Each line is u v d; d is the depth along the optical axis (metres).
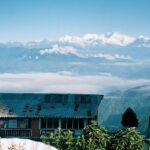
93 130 16.44
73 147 16.31
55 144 16.73
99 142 16.20
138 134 16.47
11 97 42.78
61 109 40.28
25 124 39.75
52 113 39.62
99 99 41.72
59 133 16.97
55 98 42.47
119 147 16.09
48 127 39.59
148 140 18.23
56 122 39.50
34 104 41.53
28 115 39.38
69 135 16.62
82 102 41.38
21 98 42.69
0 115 39.25
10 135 39.50
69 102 41.62
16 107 40.88
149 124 35.09
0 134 39.47
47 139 16.89
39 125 39.62
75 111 39.75
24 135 39.59
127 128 16.58
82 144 16.20
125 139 16.16
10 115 39.38
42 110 40.31
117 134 16.53
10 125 39.72
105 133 16.73
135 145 16.14
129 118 39.84
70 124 39.31
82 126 39.19
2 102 41.66
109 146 16.45
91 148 16.08
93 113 39.19
